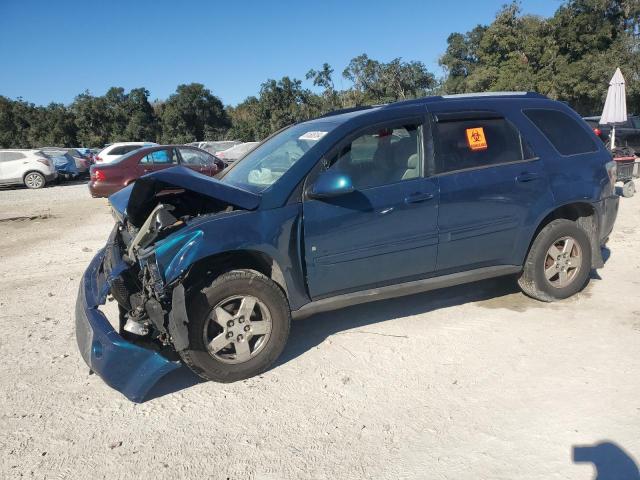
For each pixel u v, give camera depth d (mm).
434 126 4250
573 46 34781
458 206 4211
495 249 4473
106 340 3443
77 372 4070
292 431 3168
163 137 55938
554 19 35125
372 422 3209
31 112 55625
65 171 23969
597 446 2869
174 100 55844
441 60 50406
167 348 3693
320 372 3836
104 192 14070
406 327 4504
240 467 2879
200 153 15141
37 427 3344
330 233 3842
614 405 3230
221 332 3662
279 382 3729
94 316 3684
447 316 4688
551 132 4723
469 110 4414
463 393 3459
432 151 4195
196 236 3480
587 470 2693
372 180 4012
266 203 3701
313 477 2770
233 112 61938
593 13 34062
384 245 4012
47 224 11461
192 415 3393
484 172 4324
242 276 3600
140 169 14227
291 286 3795
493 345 4094
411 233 4082
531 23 35750
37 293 6121
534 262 4688
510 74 36156
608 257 6336
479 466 2773
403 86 51125
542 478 2660
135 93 55688
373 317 4758
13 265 7605
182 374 3961
